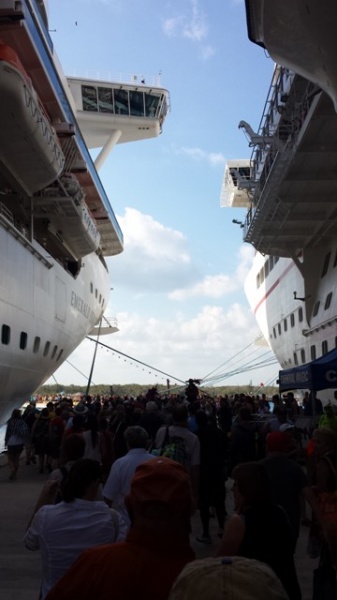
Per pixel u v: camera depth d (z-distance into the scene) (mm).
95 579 2322
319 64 11992
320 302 32938
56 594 2350
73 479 3637
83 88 44438
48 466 16906
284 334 41531
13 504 11469
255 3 11805
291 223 29922
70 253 36406
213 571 1541
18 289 25719
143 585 2303
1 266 23453
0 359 24031
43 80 23109
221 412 18859
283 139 23766
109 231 42156
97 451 8695
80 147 28266
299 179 24047
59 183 27062
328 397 31047
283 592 1509
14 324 25297
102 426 14164
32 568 7105
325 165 23484
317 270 33750
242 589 1470
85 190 34094
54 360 35031
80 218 30484
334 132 20688
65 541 3457
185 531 2506
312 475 7703
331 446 5949
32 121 19953
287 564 3238
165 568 2354
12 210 28547
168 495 2453
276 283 43938
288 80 21125
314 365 13062
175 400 22453
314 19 10469
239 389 101562
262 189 27531
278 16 11320
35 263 28656
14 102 18672
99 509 3598
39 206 28469
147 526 2453
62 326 34625
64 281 34969
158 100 45844
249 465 3529
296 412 24328
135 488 2514
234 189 43062
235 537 3273
